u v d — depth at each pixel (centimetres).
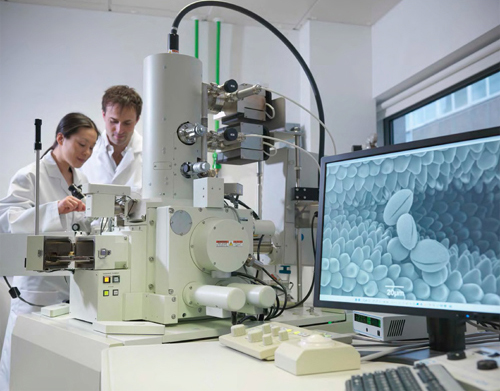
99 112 286
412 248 89
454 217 85
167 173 148
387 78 314
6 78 276
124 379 76
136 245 133
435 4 270
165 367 83
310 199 182
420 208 90
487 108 259
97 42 291
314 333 99
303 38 328
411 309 87
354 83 328
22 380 134
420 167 91
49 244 127
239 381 74
